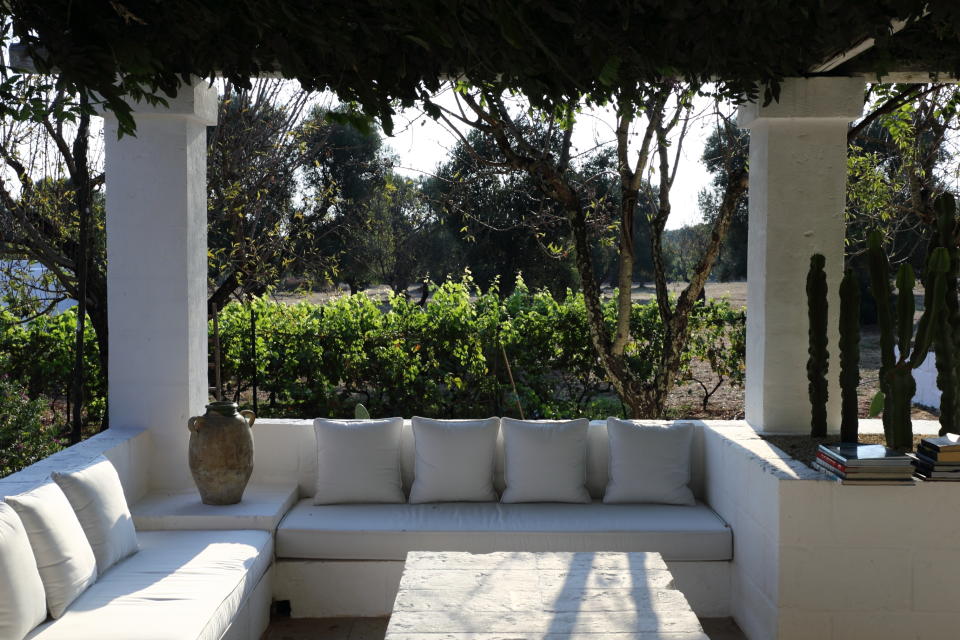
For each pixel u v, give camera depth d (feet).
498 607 10.36
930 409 27.04
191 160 15.72
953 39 13.55
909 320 13.64
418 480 16.14
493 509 15.66
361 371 24.21
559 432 16.21
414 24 11.03
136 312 15.67
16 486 11.83
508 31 10.21
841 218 15.62
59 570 10.65
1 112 12.00
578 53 12.14
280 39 11.90
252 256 24.17
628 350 25.32
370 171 41.09
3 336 23.25
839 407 15.89
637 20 11.62
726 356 26.21
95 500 12.21
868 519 12.52
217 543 13.58
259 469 16.70
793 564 12.59
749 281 16.55
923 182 22.95
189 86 15.10
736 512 14.48
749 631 13.85
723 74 13.78
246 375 24.03
